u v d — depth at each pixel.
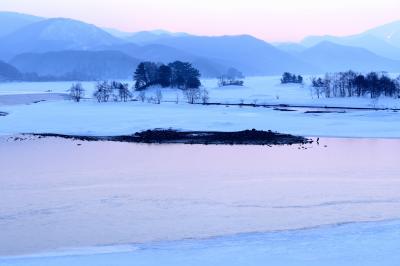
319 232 35.22
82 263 28.50
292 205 46.34
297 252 29.80
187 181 58.16
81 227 40.47
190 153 80.81
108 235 38.44
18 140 95.69
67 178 60.31
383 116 122.44
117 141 95.12
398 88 191.75
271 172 63.56
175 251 31.11
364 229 35.38
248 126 109.44
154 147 87.75
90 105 162.12
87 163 71.31
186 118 121.62
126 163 71.25
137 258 29.48
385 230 34.81
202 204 47.19
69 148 86.50
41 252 34.41
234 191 52.56
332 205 46.12
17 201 48.94
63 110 145.38
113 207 46.44
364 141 92.69
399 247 30.25
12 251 35.09
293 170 64.75
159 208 45.88
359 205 45.97
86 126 111.31
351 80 195.50
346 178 59.16
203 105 160.75
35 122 118.25
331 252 29.53
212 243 33.69
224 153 80.50
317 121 116.62
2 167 68.19
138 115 129.50
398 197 49.03
